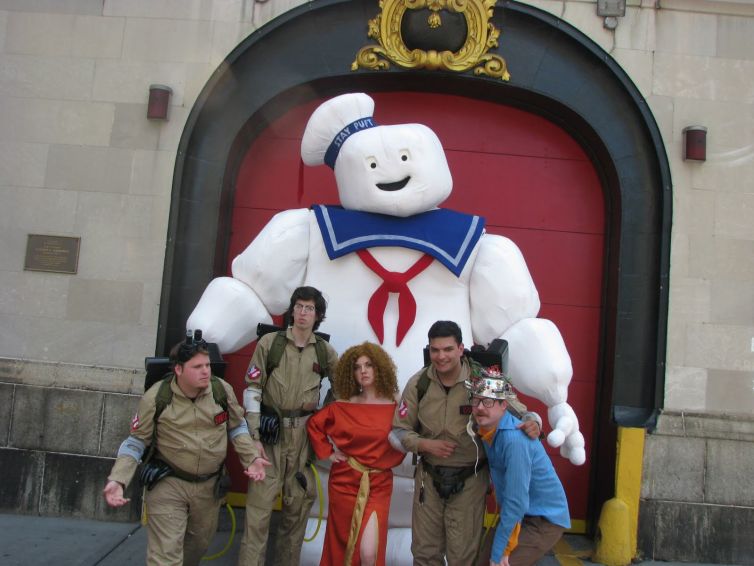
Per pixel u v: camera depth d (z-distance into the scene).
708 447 5.28
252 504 3.88
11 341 5.51
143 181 5.55
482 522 3.61
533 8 5.57
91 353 5.48
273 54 5.67
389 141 4.34
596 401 5.77
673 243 5.45
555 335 4.34
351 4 5.64
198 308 4.48
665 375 5.36
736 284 5.43
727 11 5.60
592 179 5.93
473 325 4.54
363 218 4.46
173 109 5.60
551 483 3.39
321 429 3.91
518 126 5.96
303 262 4.57
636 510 5.21
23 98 5.66
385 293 4.42
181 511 3.47
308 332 3.99
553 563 5.11
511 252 4.50
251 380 3.95
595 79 5.62
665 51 5.59
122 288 5.50
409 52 5.59
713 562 5.23
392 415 3.85
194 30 5.64
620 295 5.48
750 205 5.48
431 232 4.45
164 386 3.41
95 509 5.37
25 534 5.00
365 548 3.75
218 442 3.50
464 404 3.53
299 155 5.98
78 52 5.67
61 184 5.59
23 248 5.56
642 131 5.57
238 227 5.92
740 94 5.57
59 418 5.41
